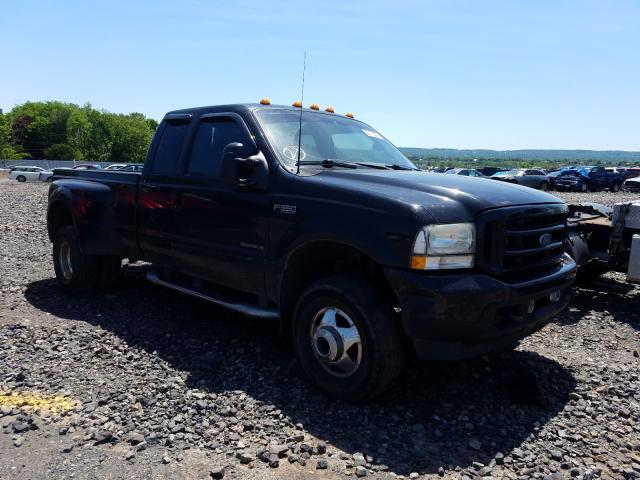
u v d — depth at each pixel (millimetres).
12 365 4457
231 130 4914
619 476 3129
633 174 43062
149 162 5641
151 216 5504
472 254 3633
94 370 4375
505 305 3621
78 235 6176
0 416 3639
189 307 6117
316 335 3979
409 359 4734
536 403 3980
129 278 7301
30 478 2961
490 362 4746
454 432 3576
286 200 4199
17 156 96875
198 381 4195
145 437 3387
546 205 4078
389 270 3572
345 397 3854
